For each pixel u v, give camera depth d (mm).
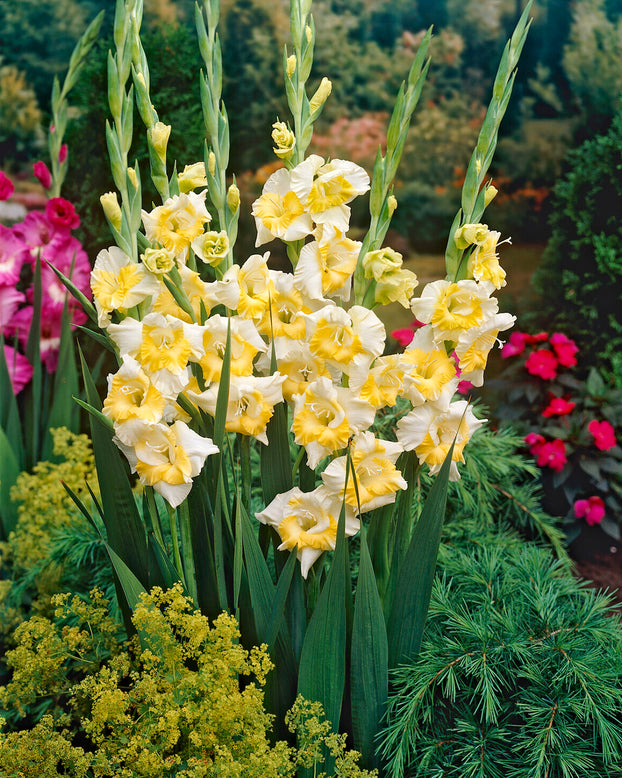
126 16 1160
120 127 1180
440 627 1367
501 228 3152
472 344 1206
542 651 1292
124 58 1172
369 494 1194
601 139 2430
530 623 1346
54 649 1255
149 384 1146
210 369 1162
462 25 3211
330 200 1166
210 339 1173
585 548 2318
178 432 1167
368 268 1169
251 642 1265
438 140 3291
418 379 1186
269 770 1111
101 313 1176
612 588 2104
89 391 1235
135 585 1228
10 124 2795
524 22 1149
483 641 1273
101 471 1247
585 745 1222
